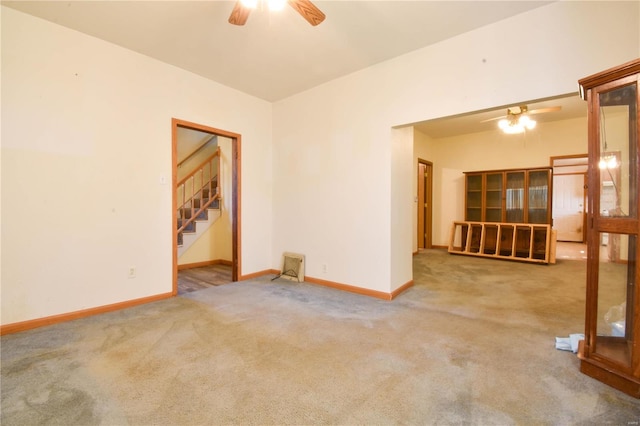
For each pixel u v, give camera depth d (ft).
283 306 10.07
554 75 7.54
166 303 10.35
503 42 8.25
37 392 5.34
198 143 19.02
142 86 10.25
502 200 19.62
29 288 8.16
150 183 10.52
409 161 12.39
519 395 5.32
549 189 18.03
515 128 14.42
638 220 5.20
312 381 5.77
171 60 10.64
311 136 13.14
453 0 7.39
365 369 6.20
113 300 9.68
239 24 6.95
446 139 22.81
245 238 13.75
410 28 8.63
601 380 5.68
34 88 8.19
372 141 11.15
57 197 8.59
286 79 12.17
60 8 7.79
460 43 8.98
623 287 5.97
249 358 6.63
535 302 10.41
